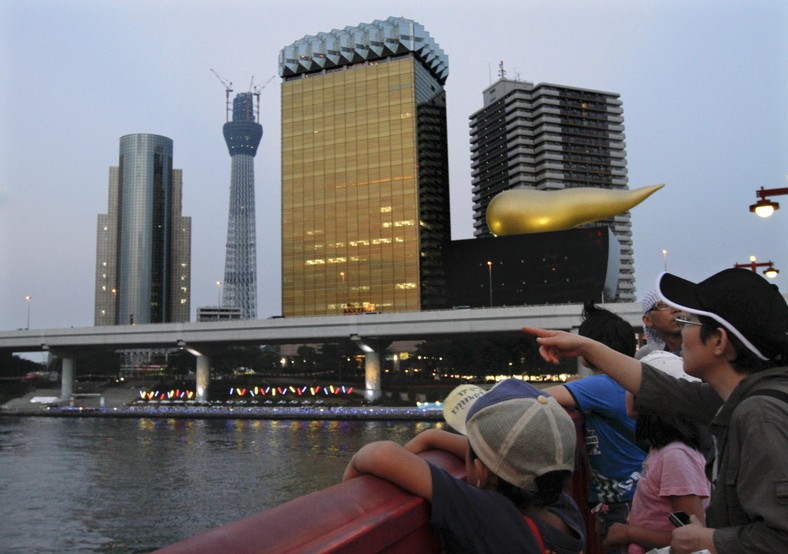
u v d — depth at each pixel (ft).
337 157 515.91
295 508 4.66
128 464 162.30
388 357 429.38
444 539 5.95
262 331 293.64
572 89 648.79
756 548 5.49
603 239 367.25
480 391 7.89
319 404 305.73
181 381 425.28
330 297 498.69
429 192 505.25
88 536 98.02
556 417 6.23
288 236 520.83
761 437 5.63
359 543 4.53
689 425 9.43
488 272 386.73
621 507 11.12
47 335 321.93
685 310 6.83
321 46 554.05
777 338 6.38
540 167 630.33
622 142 652.48
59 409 313.12
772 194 60.49
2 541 95.96
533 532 5.92
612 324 11.44
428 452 7.65
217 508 113.60
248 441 201.98
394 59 526.16
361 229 497.46
